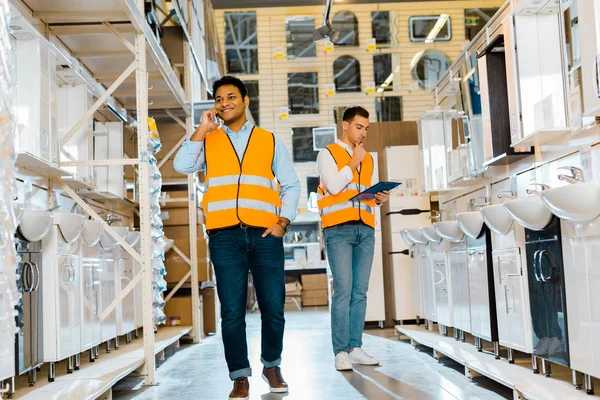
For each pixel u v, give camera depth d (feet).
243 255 10.26
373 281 23.89
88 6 12.82
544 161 12.69
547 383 9.80
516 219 10.55
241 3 40.06
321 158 13.84
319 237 46.29
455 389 11.05
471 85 16.31
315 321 29.55
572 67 11.14
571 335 9.43
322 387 11.60
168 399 11.16
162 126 23.34
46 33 13.83
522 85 12.92
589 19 9.77
